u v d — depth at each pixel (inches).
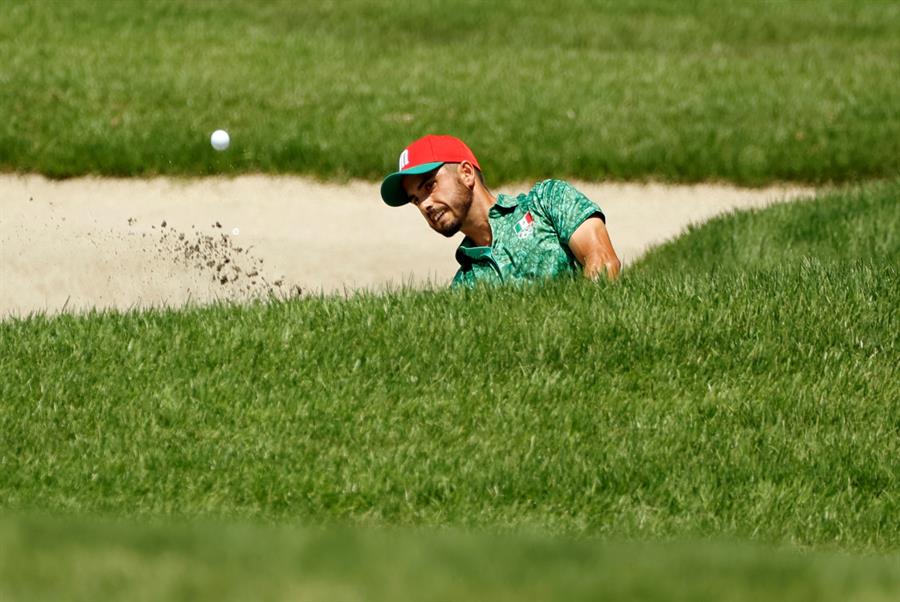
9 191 1828.2
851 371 958.4
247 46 2623.0
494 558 610.5
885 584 595.5
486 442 870.4
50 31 2645.2
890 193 1753.2
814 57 2733.8
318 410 912.9
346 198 1883.6
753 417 908.6
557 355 979.3
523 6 3228.3
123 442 874.8
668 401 927.7
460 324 1002.7
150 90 2209.6
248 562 588.4
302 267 1659.7
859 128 2119.8
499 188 1930.4
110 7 2913.4
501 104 2219.5
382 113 2151.8
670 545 716.7
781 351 986.7
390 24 2979.8
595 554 637.3
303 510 796.0
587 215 1023.0
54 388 943.7
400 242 1756.9
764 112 2214.6
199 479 829.8
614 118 2156.7
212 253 1665.8
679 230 1834.4
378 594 541.0
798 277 1108.5
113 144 1921.8
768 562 632.4
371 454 852.6
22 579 557.6
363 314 1033.5
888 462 857.5
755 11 3294.8
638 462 845.8
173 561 585.3
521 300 1020.5
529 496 816.9
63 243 1651.1
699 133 2082.9
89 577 559.8
